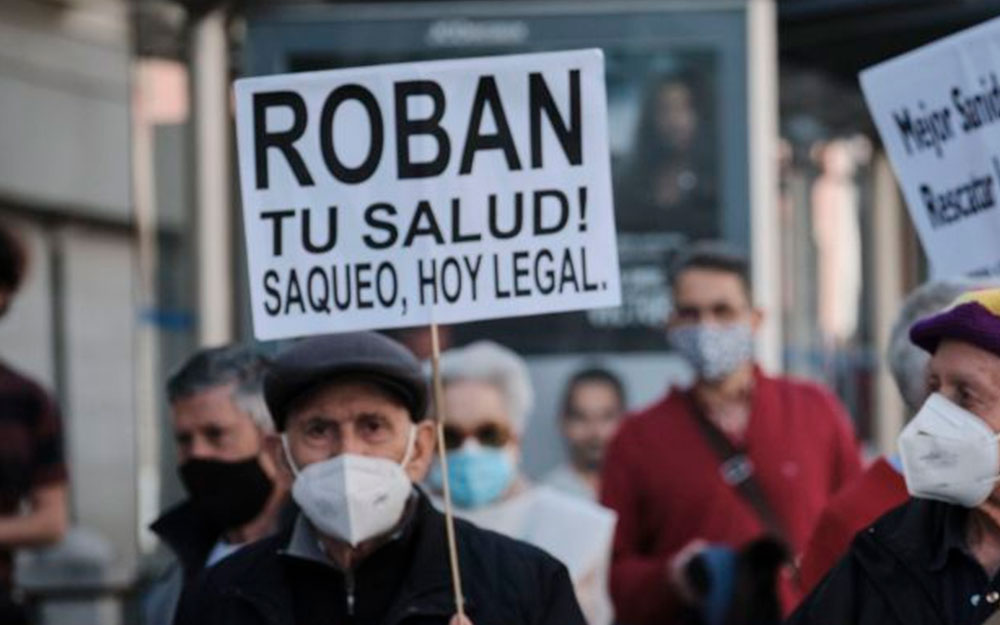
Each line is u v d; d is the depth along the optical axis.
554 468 19.75
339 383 10.05
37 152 24.05
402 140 10.62
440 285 10.60
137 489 22.61
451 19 19.70
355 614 10.17
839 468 16.17
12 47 23.83
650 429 16.14
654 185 20.00
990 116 12.27
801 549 15.48
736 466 15.91
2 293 17.23
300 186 10.64
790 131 27.53
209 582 10.41
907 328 11.76
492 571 10.20
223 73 19.92
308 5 20.77
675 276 16.17
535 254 10.64
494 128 10.64
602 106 10.64
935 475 9.62
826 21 22.70
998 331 9.61
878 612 9.85
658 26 19.94
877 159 29.31
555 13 19.83
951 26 22.33
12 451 16.73
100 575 21.55
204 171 19.81
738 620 15.34
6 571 16.62
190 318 19.95
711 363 15.95
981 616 9.64
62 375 23.98
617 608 15.89
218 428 12.57
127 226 24.67
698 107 20.00
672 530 15.97
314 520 10.03
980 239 12.38
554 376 19.78
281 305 10.66
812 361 29.34
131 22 24.11
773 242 19.95
